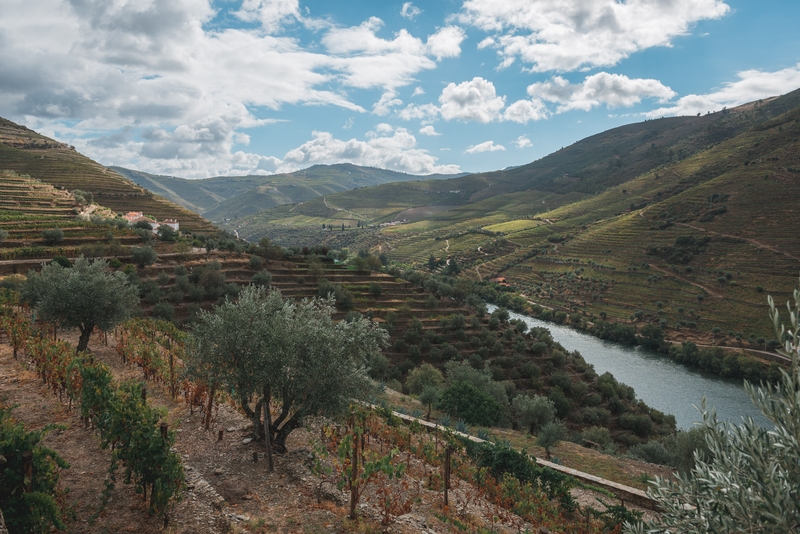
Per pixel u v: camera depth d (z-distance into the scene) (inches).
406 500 527.5
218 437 591.2
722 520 220.1
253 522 398.3
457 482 679.1
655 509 753.0
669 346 5132.9
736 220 7391.7
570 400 3496.6
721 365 4421.8
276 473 515.5
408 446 796.0
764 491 208.1
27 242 3193.9
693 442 1125.1
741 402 3710.6
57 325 976.3
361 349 600.1
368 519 445.1
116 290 979.9
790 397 206.8
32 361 802.8
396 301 4379.9
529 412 1806.1
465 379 2222.0
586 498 768.3
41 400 622.5
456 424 1141.1
